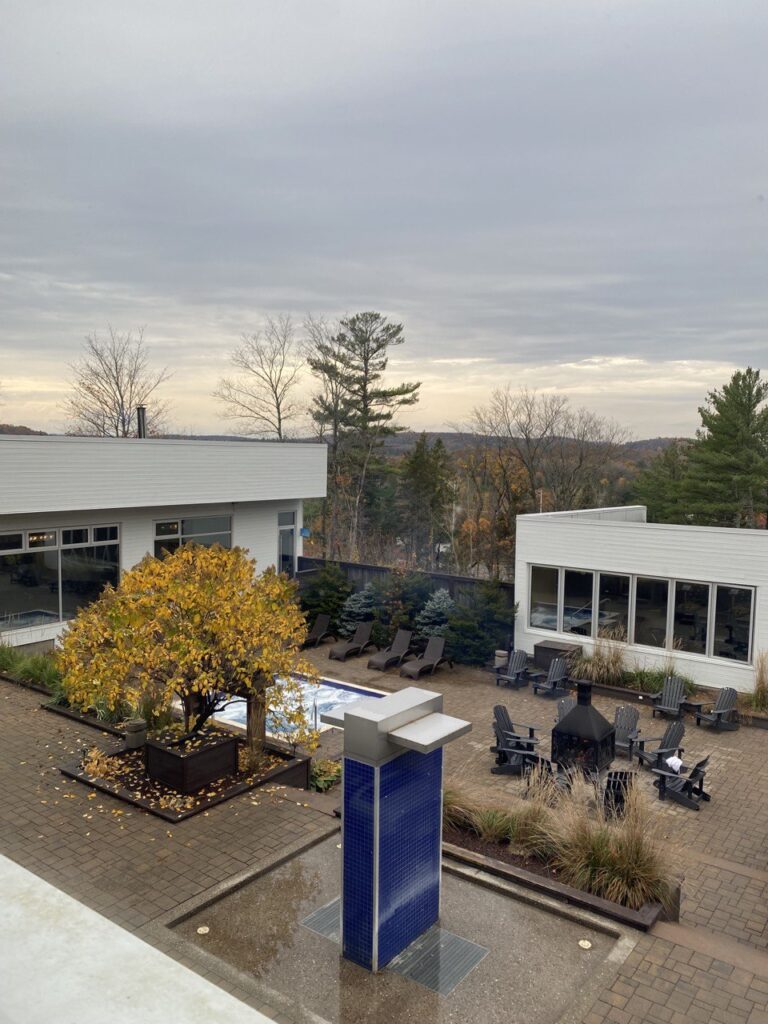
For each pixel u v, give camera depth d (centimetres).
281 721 1061
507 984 573
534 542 1820
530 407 4025
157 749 919
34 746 1070
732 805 1102
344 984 569
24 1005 161
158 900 673
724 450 3656
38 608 1764
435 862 643
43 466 1705
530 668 1745
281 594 1038
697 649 1611
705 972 592
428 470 4506
